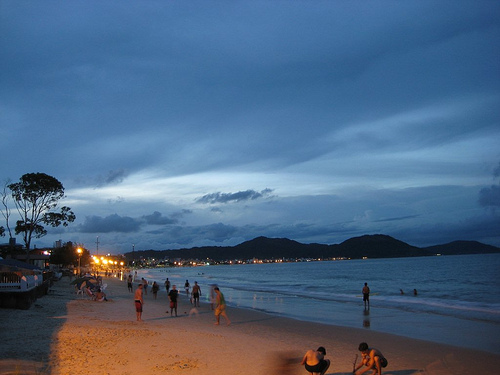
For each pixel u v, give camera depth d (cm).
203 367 1217
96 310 2625
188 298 3991
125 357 1273
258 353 1435
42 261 7325
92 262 13800
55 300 3044
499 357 1492
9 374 972
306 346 1648
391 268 14775
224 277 11875
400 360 1452
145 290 4450
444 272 10206
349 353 1540
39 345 1338
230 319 2466
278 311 2927
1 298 2309
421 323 2303
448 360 1450
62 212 5803
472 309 2884
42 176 5612
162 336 1638
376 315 2672
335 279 9025
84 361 1194
